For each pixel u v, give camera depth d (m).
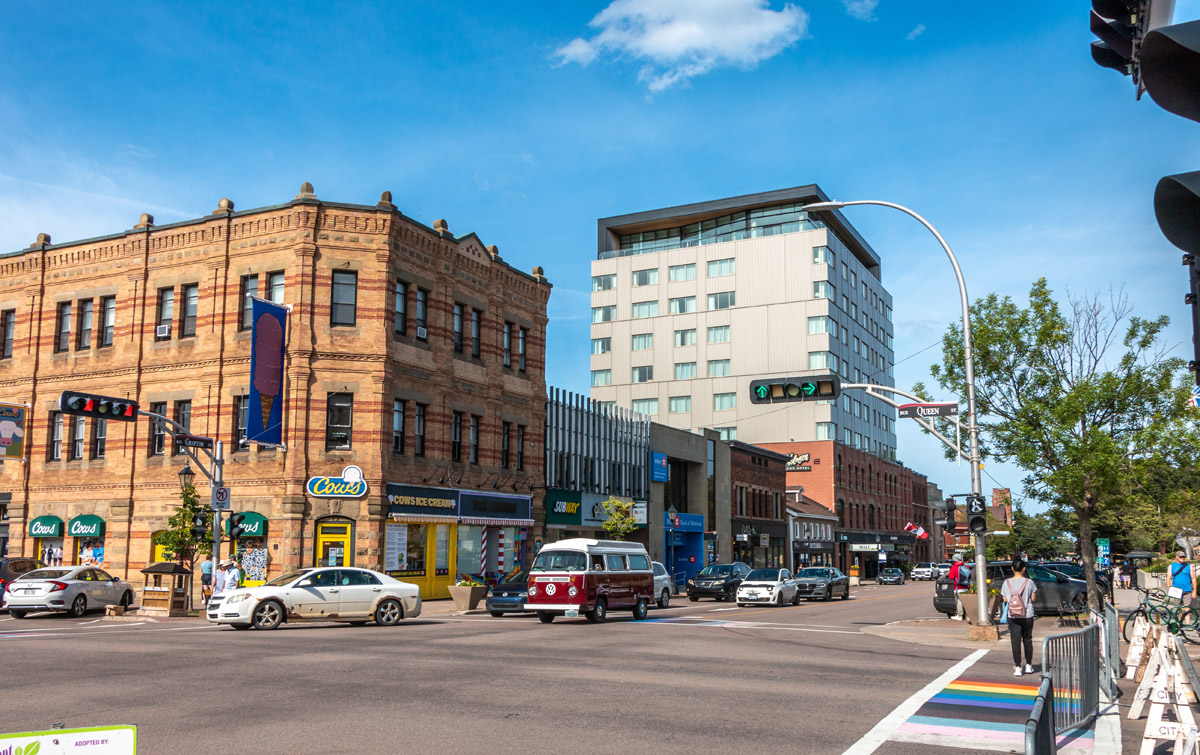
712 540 59.47
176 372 34.12
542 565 25.73
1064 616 29.06
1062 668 9.67
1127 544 67.50
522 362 42.03
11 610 27.78
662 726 9.79
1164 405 25.11
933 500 122.19
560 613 26.38
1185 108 2.58
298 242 32.56
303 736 9.13
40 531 35.50
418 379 35.00
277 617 22.19
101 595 28.58
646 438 52.28
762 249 90.81
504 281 40.78
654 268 96.12
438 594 35.34
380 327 33.00
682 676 13.71
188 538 28.08
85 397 24.53
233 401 33.00
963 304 21.70
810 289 88.19
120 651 16.67
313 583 22.94
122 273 35.91
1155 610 17.86
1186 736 8.41
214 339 33.47
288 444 31.70
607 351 96.81
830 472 85.62
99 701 11.11
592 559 25.56
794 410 88.00
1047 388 26.56
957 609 28.27
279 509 31.47
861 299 99.88
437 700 11.29
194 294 34.72
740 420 89.56
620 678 13.40
